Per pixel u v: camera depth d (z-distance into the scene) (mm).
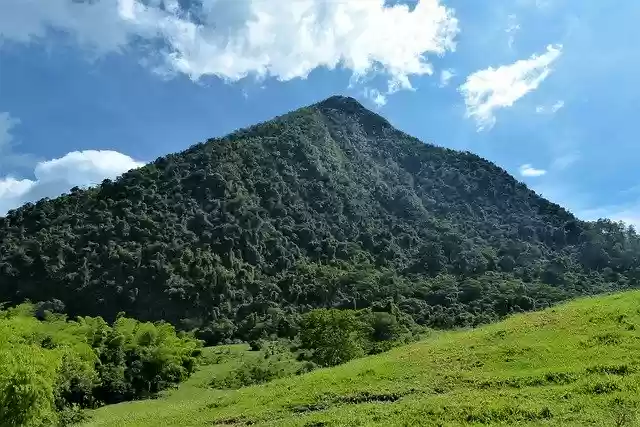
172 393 59656
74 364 48875
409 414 18625
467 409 18172
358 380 25266
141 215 128875
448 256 147750
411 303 109938
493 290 117938
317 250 140875
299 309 113438
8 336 26938
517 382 21125
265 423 21625
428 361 26344
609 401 17391
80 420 38875
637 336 24219
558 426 15750
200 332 99500
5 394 22453
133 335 66000
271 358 74125
